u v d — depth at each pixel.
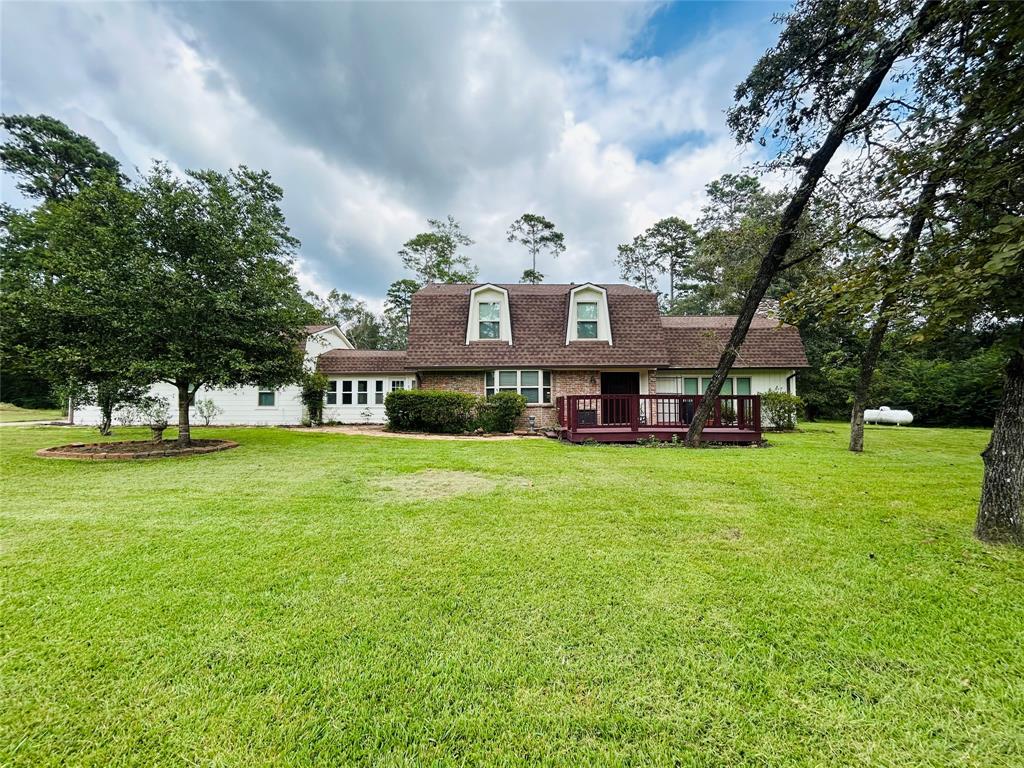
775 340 16.03
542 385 14.52
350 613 2.53
